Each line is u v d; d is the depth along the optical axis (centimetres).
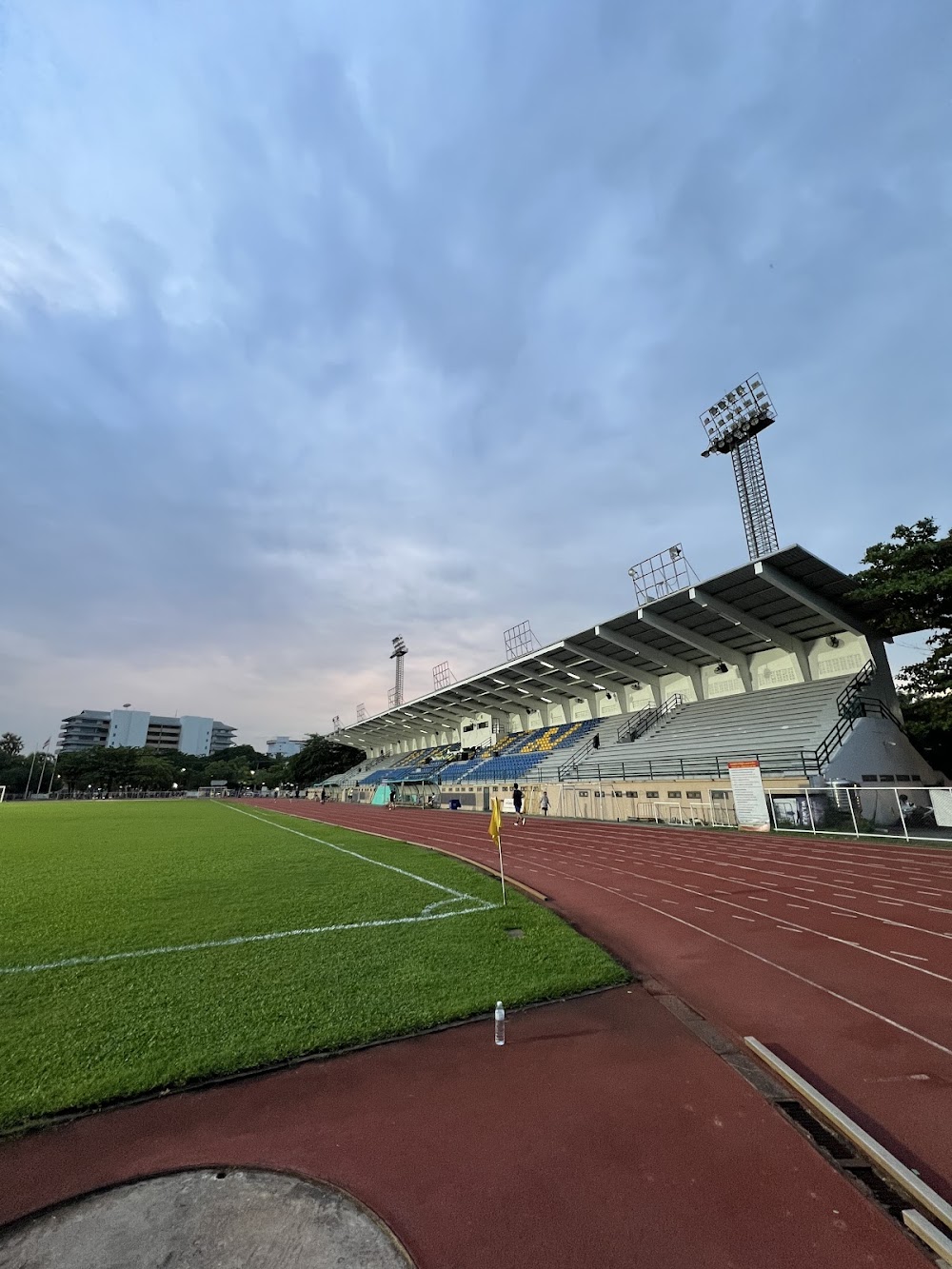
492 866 1498
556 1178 338
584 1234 295
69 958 723
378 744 8900
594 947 760
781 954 754
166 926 866
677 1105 415
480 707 5753
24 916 935
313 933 828
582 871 1404
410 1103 420
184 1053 482
